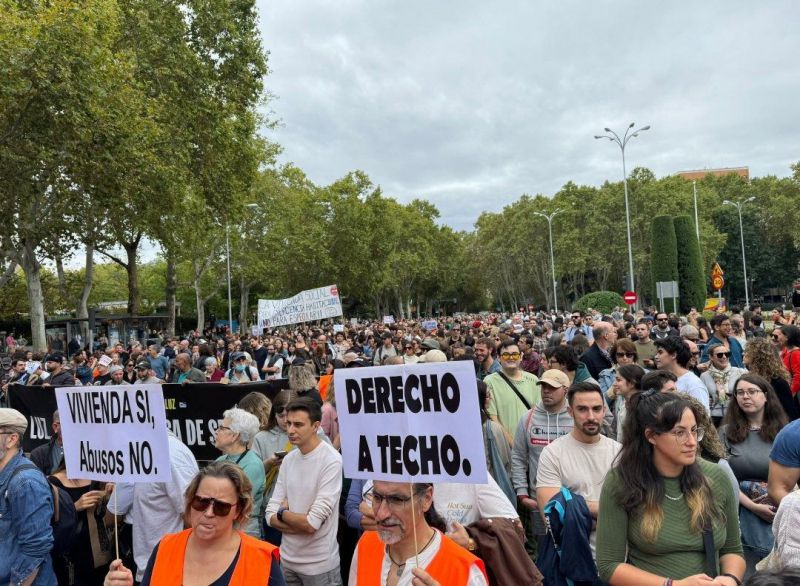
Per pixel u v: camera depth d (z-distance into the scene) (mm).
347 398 3207
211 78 27578
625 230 66750
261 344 20891
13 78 16875
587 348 9961
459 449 2873
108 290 90000
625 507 3143
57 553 4242
